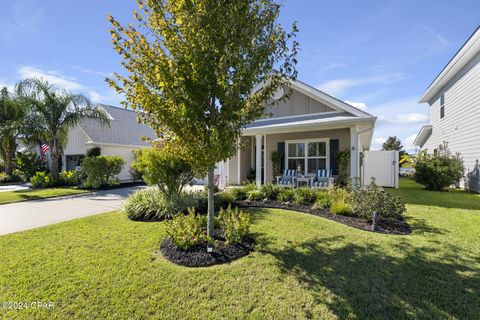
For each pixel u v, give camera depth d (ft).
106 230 15.93
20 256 11.71
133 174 53.98
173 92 10.78
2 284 9.21
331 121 27.66
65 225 17.20
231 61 10.80
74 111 43.14
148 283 9.36
